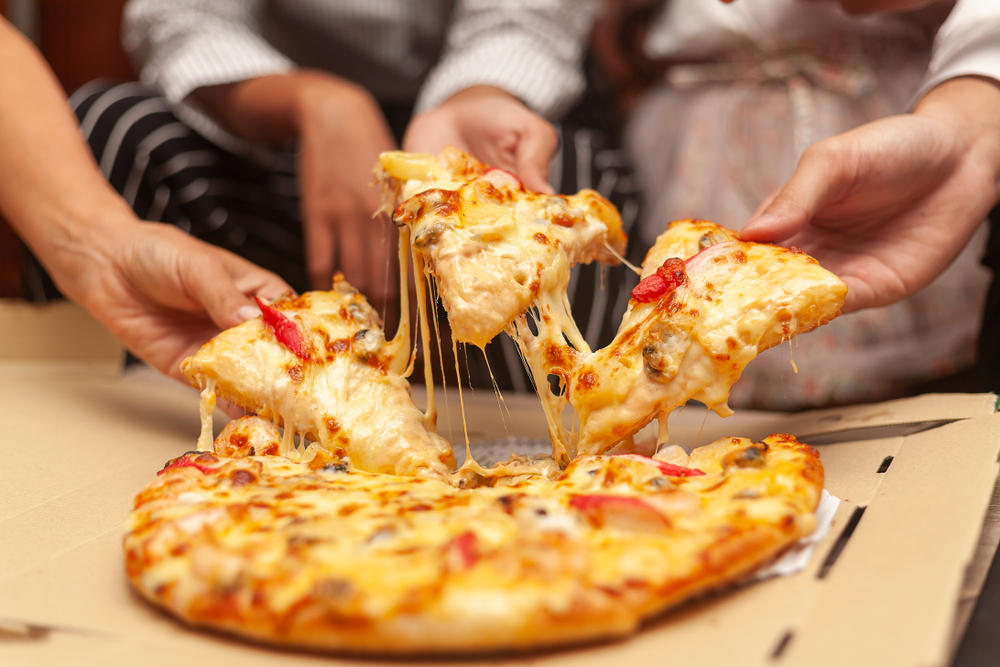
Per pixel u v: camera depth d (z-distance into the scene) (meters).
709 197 1.04
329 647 0.40
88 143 0.96
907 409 0.63
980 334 0.82
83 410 0.72
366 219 0.87
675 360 0.51
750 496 0.46
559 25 1.06
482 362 0.90
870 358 1.00
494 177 0.57
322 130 0.87
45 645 0.41
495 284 0.51
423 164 0.57
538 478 0.53
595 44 1.25
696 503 0.45
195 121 1.03
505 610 0.39
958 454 0.53
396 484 0.49
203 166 1.01
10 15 1.33
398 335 0.57
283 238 1.08
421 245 0.52
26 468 0.60
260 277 0.69
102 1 1.42
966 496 0.47
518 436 0.67
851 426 0.62
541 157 0.72
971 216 0.66
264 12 1.21
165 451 0.64
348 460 0.53
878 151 0.61
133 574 0.44
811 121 0.98
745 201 1.01
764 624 0.41
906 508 0.48
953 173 0.66
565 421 0.71
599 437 0.52
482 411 0.74
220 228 1.03
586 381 0.52
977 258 0.99
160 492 0.48
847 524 0.48
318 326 0.57
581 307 0.86
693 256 0.54
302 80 0.93
